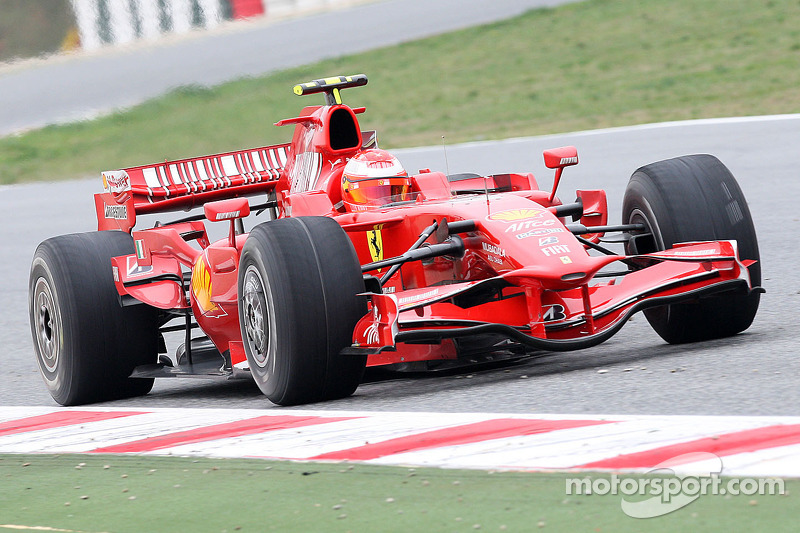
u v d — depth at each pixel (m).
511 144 68.12
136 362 26.89
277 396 22.12
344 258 21.78
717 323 23.73
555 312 23.28
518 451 16.48
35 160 86.88
